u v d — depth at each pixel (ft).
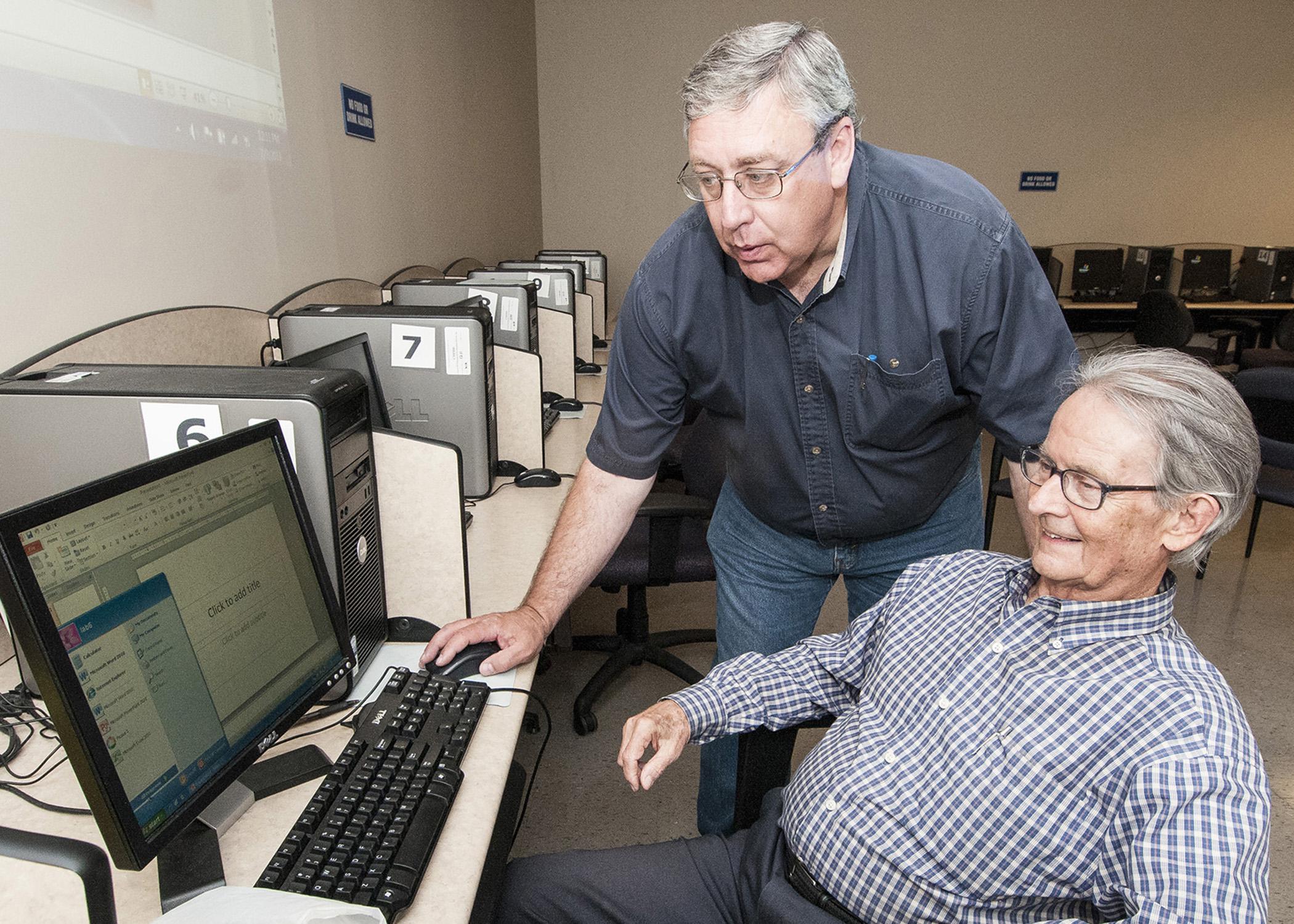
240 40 6.24
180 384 3.21
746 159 3.12
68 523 2.01
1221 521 2.59
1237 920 2.26
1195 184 19.17
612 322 18.17
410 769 2.77
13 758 2.90
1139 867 2.44
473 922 2.77
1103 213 19.44
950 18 18.34
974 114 18.88
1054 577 2.81
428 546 3.83
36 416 3.16
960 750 3.00
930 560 3.68
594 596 9.61
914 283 3.79
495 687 3.41
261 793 2.70
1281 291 18.01
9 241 4.13
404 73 10.02
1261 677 8.02
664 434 4.54
